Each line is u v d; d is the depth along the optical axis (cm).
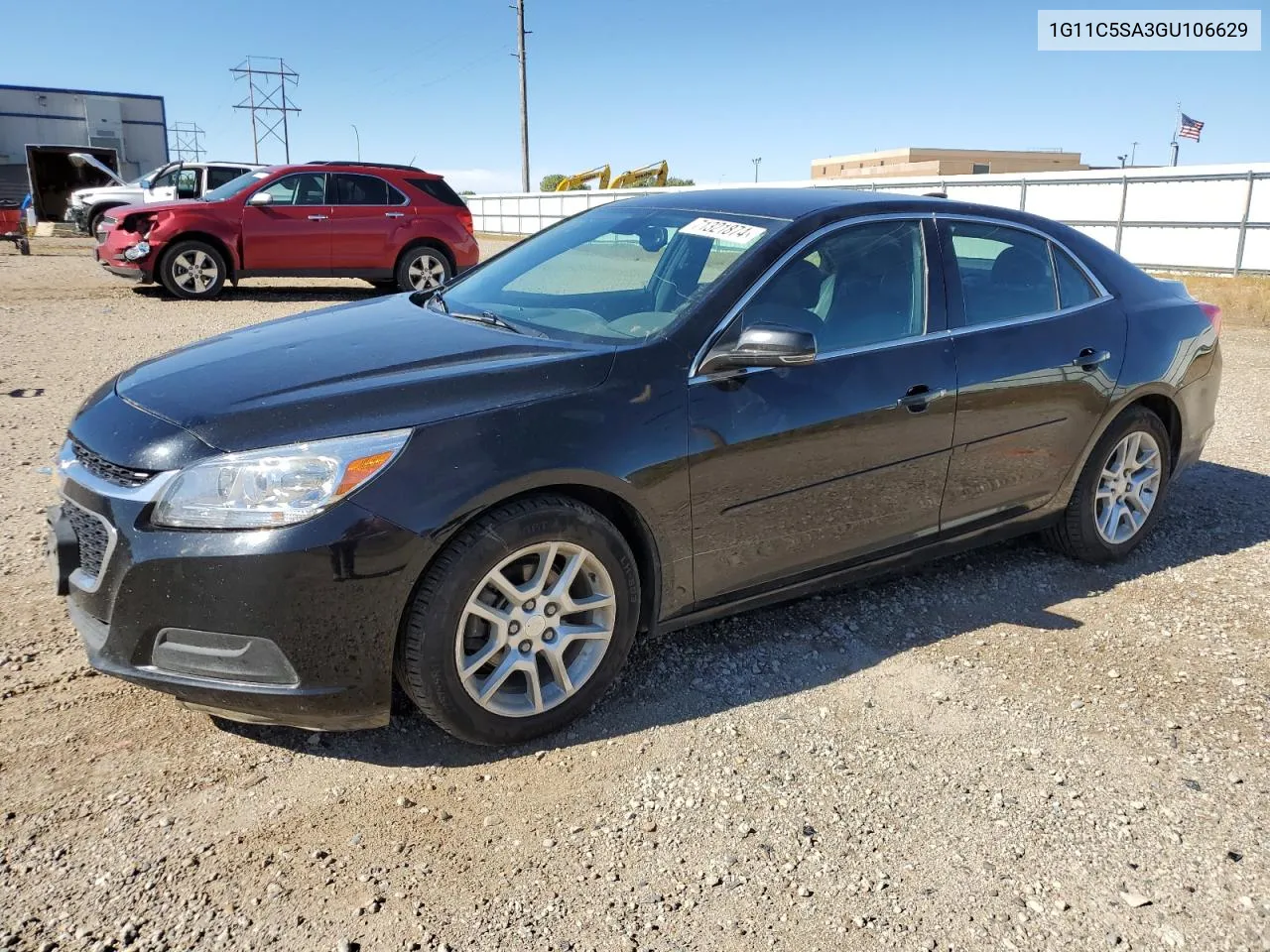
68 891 231
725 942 225
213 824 257
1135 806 279
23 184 4344
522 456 278
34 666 329
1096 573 448
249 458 256
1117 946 228
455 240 1409
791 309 338
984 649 371
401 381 285
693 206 396
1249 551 477
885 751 302
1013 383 387
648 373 305
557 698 300
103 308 1216
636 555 320
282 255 1326
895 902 239
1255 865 256
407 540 261
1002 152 7719
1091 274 434
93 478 269
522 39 4419
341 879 239
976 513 398
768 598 353
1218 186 2038
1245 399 827
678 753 297
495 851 252
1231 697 340
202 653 259
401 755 292
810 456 336
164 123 4619
